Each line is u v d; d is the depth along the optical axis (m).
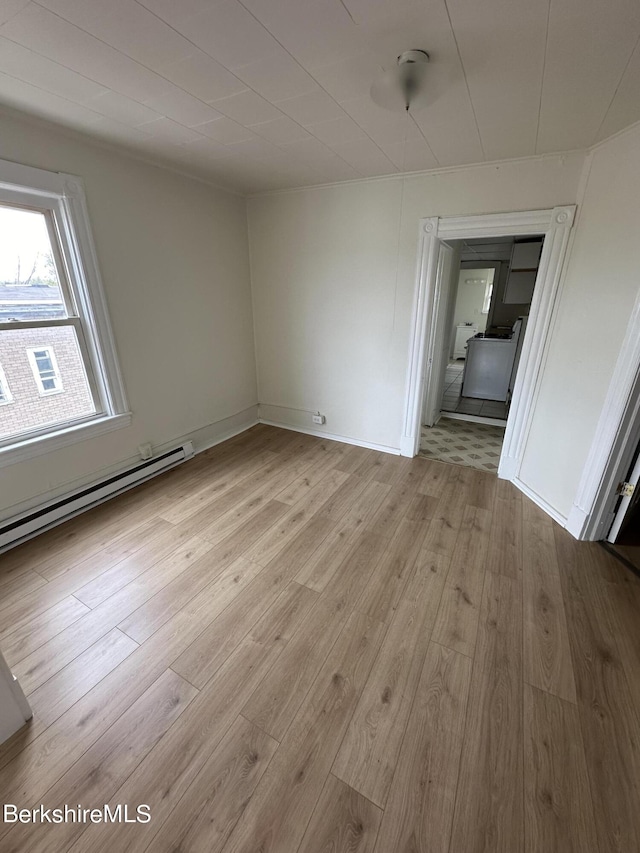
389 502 2.85
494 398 5.75
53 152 2.19
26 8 1.19
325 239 3.45
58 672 1.56
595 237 2.26
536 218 2.55
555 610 1.87
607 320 2.18
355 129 2.13
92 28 1.30
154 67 1.55
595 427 2.27
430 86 1.53
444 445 3.98
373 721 1.38
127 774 1.23
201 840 1.08
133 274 2.79
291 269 3.73
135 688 1.50
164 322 3.12
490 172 2.62
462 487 3.07
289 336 4.00
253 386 4.39
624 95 1.67
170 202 2.96
